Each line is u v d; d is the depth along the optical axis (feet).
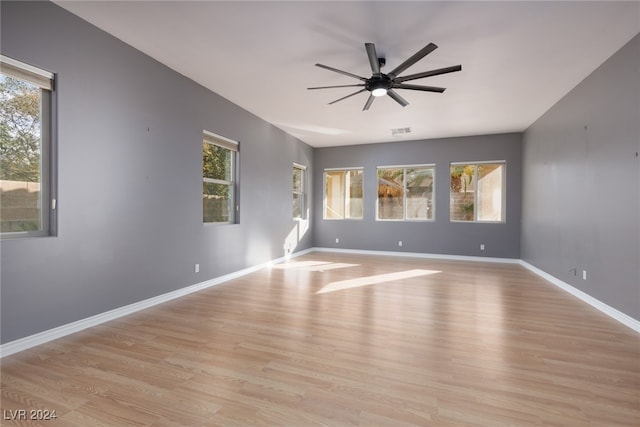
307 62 11.42
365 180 25.09
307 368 6.88
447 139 22.77
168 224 11.97
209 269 14.16
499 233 21.56
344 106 16.12
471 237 22.22
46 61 8.06
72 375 6.52
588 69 11.68
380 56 10.76
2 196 7.52
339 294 12.89
